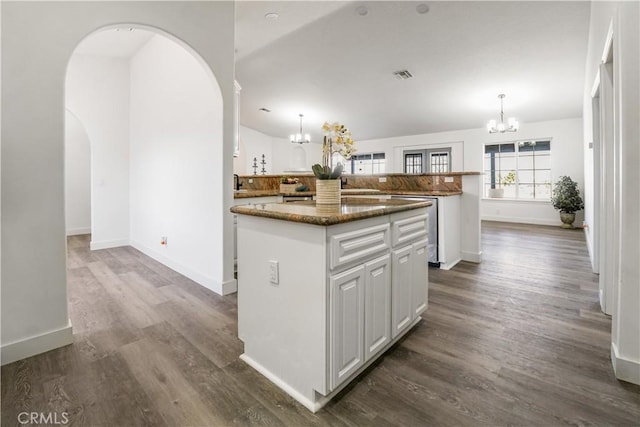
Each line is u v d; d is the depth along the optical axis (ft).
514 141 23.88
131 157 15.84
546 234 18.92
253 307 5.70
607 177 7.73
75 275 11.25
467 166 25.57
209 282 9.86
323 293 4.53
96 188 15.33
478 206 12.71
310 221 4.47
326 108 24.04
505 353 6.07
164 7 7.94
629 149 5.14
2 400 4.82
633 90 5.09
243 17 13.32
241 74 19.77
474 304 8.45
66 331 6.46
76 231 19.42
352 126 26.86
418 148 27.76
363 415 4.53
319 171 6.31
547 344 6.39
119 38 13.39
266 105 24.11
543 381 5.22
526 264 12.44
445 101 20.94
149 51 13.51
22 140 5.93
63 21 6.33
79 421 4.42
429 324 7.29
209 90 9.61
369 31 14.66
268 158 31.19
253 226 5.61
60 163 6.35
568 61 15.33
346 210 5.31
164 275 11.26
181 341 6.63
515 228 21.29
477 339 6.61
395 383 5.22
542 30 13.35
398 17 13.57
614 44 5.61
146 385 5.20
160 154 12.67
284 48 16.51
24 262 6.01
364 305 5.30
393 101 21.70
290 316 5.03
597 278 10.57
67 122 18.93
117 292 9.53
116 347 6.39
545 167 23.18
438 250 11.86
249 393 5.02
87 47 14.37
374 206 6.09
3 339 5.82
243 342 6.29
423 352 6.13
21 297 5.99
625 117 5.15
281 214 4.88
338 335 4.75
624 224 5.19
